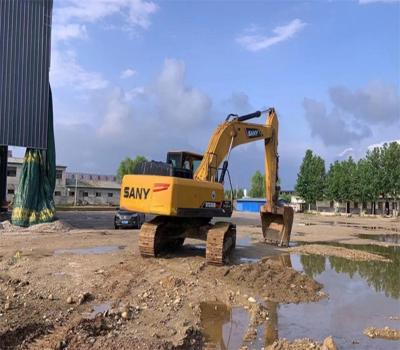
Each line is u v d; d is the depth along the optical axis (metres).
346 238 26.27
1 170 30.86
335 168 76.44
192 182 13.47
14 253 14.98
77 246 17.52
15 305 8.39
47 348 6.47
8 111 24.72
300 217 57.81
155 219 14.76
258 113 17.56
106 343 6.72
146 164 14.11
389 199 69.56
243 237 23.22
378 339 7.99
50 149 26.06
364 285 12.61
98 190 88.56
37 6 25.77
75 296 9.44
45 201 25.52
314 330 8.45
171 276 11.34
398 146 64.69
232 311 9.34
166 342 6.98
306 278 12.11
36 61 25.62
